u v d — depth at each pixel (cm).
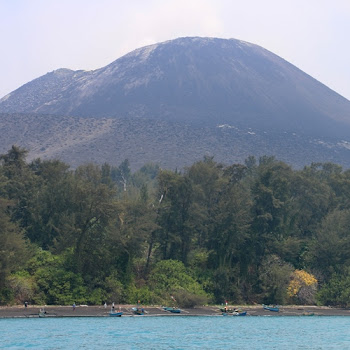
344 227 16800
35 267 13475
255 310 14450
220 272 15088
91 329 10562
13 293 12638
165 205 15138
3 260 12038
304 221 17700
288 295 15550
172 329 10975
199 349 8956
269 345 9544
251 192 16362
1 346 8681
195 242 16225
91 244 13762
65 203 15112
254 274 15638
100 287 13650
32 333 9900
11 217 14888
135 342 9344
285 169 18788
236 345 9419
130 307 13488
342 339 10362
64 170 17538
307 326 12206
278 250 15750
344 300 15438
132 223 14112
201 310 13988
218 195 16962
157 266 14838
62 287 13138
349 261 16175
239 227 15112
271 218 15700
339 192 19062
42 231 14988
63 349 8588
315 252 16325
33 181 15612
